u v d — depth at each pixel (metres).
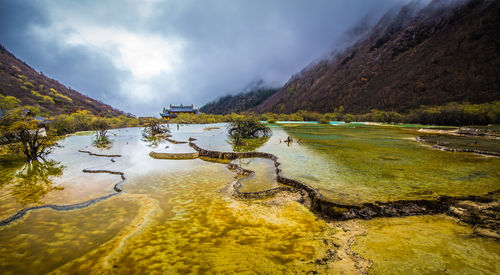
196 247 3.57
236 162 10.39
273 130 26.45
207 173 9.16
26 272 3.02
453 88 46.56
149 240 3.83
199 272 2.89
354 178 6.85
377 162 8.96
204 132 26.94
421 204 4.86
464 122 29.94
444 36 69.06
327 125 37.59
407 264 2.98
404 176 6.98
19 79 71.56
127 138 23.05
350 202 5.00
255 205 5.50
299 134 21.11
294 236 3.90
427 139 15.48
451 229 3.95
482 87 41.44
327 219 4.58
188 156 12.57
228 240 3.80
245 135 18.75
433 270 2.85
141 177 8.63
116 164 10.94
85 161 11.80
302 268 2.92
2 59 86.88
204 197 6.30
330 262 3.06
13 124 11.44
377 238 3.72
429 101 46.91
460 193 5.45
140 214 5.02
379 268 2.90
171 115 68.69
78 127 34.09
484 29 55.31
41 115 40.53
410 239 3.66
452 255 3.18
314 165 8.62
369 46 114.31
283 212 5.02
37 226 4.42
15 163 11.41
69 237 3.99
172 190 7.02
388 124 38.38
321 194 5.53
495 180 6.41
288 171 7.82
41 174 9.23
